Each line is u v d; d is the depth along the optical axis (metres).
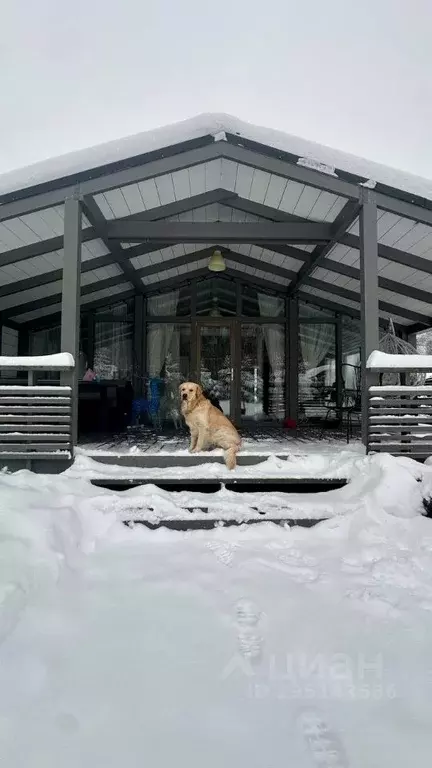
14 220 4.99
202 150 4.38
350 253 6.29
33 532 2.74
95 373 7.90
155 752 1.40
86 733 1.47
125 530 3.22
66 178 4.30
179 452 4.19
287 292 8.37
